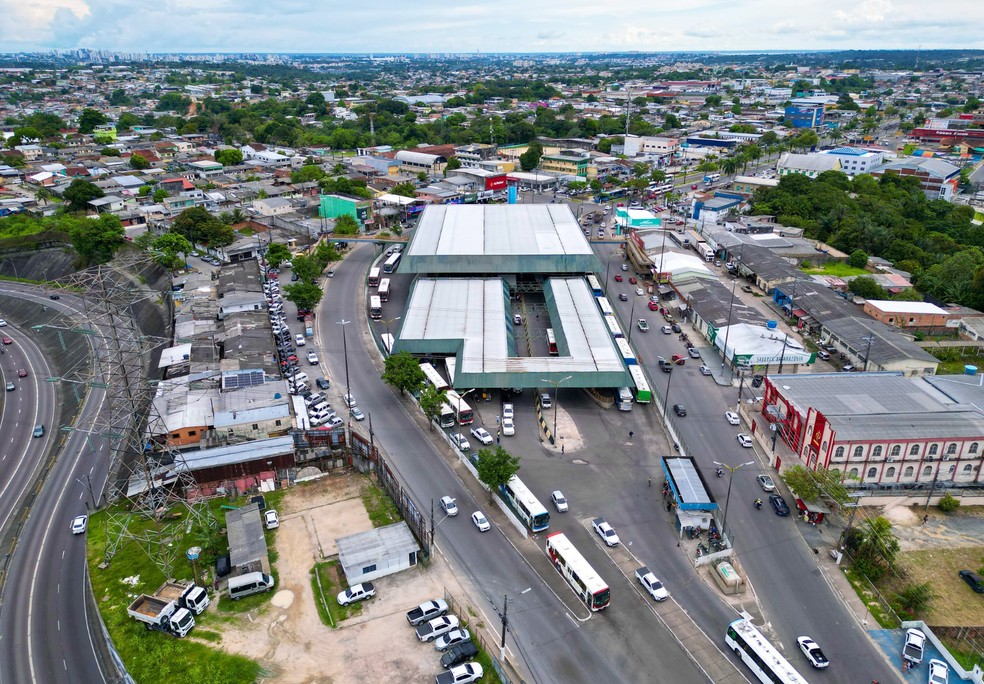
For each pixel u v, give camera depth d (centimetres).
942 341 13500
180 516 8806
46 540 8694
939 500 8869
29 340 15238
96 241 17862
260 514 8569
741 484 9306
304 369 12494
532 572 7700
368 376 12256
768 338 12850
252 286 15812
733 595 7381
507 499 8750
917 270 17212
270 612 7181
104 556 8175
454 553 7981
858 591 7475
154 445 9700
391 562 7581
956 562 7875
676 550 8044
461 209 19738
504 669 6412
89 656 6938
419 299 14100
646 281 17475
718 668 6500
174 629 6869
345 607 7225
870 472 8981
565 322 13100
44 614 7494
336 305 15675
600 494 9056
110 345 12344
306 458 9662
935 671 6322
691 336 14088
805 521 8562
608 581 7544
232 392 10831
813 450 9281
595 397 11456
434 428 10581
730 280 17412
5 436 11288
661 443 10238
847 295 15762
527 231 17475
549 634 6844
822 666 6431
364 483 9381
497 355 11681
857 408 9606
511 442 10219
